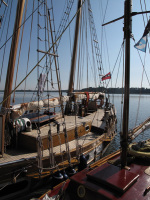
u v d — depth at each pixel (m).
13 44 9.99
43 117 12.79
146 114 45.25
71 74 18.67
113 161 5.45
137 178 4.29
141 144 6.27
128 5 4.48
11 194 8.39
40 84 9.03
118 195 3.79
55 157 9.29
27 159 8.19
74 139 12.08
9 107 9.93
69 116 15.92
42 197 5.18
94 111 22.33
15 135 9.94
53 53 10.59
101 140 13.02
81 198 4.26
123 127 4.71
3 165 7.62
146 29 5.79
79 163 9.65
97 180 4.19
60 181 8.31
